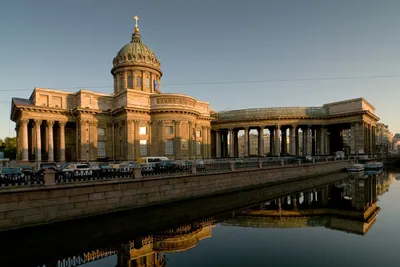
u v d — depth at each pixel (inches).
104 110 2100.1
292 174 1866.4
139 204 1009.5
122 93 2010.3
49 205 804.0
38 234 775.1
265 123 2957.7
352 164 2566.4
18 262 653.3
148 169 1189.1
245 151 3048.7
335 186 1770.4
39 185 786.8
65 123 2021.4
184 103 2079.2
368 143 2955.2
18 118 2034.9
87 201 879.7
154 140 2010.3
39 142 1877.5
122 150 2007.9
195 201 1192.2
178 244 730.8
